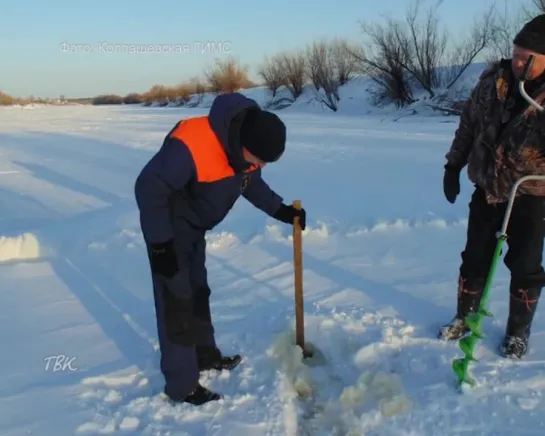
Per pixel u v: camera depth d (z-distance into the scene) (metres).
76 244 5.59
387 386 2.94
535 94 2.71
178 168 2.45
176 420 2.75
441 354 3.24
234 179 2.66
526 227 3.00
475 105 3.03
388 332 3.46
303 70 44.25
